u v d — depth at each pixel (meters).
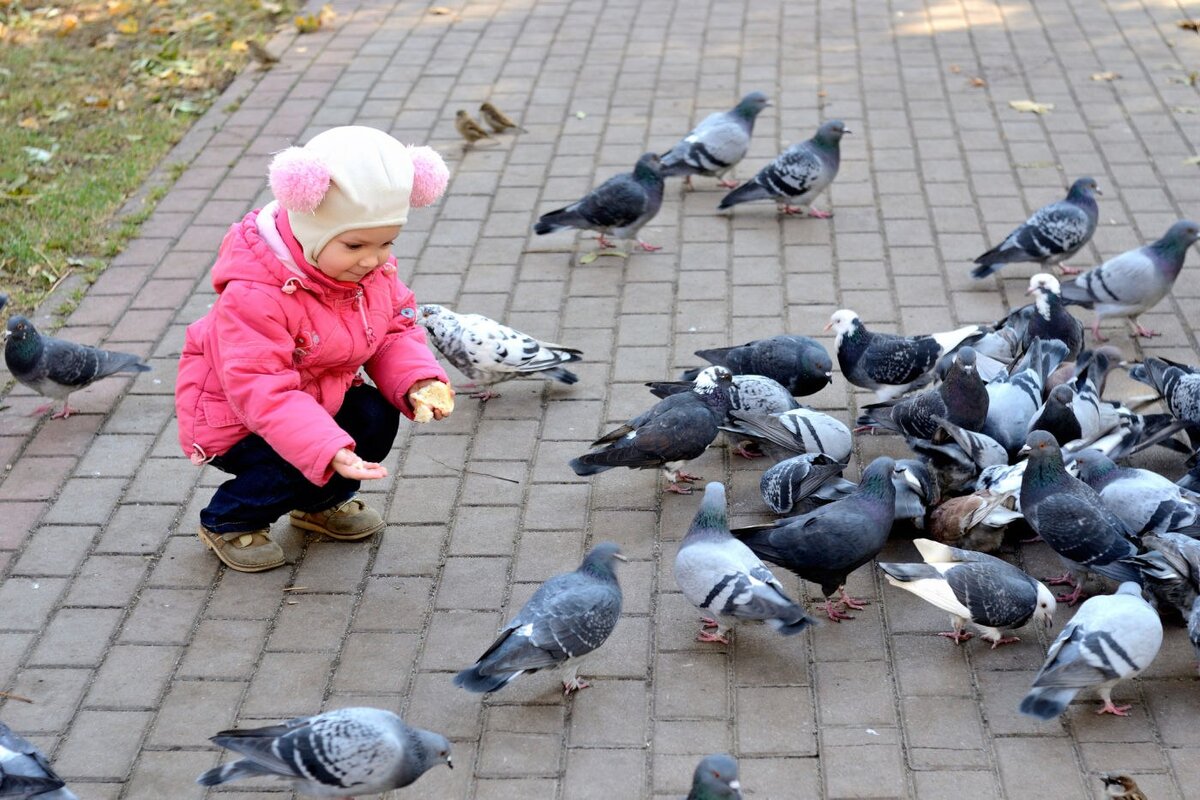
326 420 3.13
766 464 3.66
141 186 4.77
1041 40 5.64
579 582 3.09
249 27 5.99
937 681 3.13
